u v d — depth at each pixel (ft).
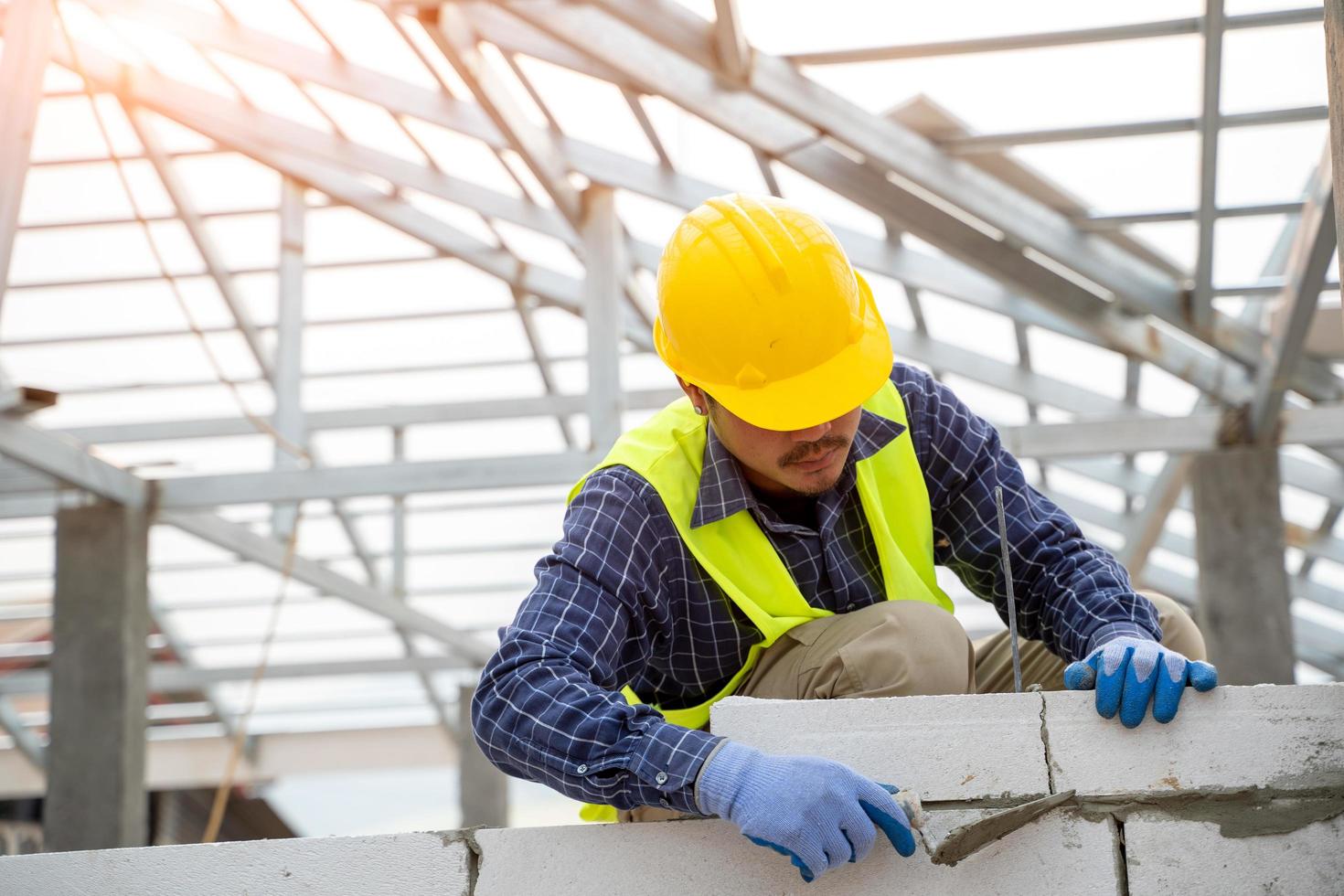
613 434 23.61
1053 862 5.82
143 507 26.96
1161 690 5.85
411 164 25.35
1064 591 6.86
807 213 7.03
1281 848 5.73
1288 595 24.13
